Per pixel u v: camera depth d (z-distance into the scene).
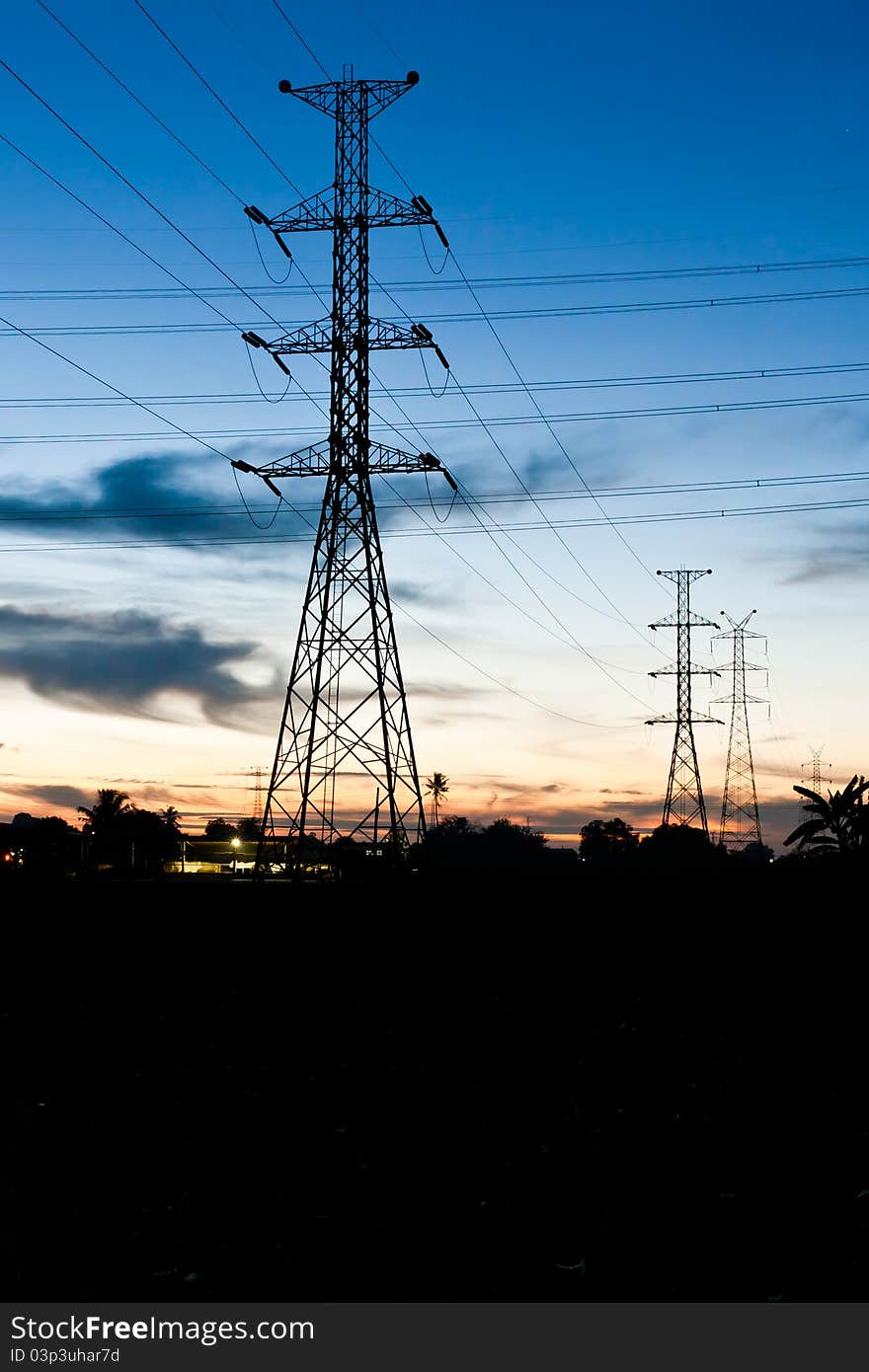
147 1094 14.48
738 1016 22.03
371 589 46.28
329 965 27.62
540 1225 9.89
